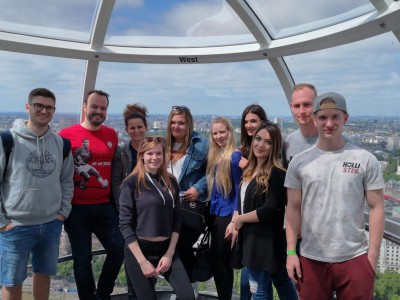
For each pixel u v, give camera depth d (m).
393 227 3.88
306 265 2.28
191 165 3.26
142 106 3.97
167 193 2.76
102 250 3.65
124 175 3.44
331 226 2.16
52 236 2.98
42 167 2.85
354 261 2.15
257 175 2.72
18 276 2.85
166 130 3.37
